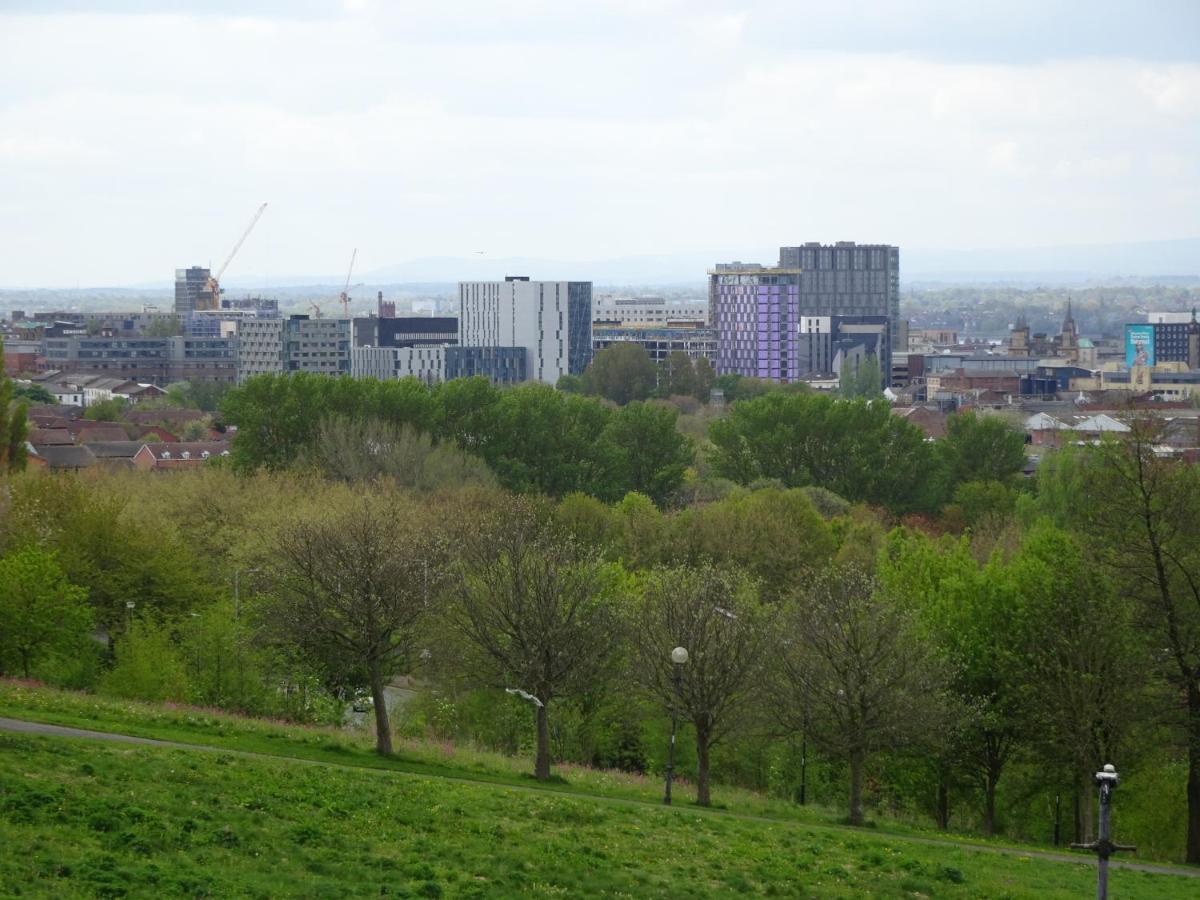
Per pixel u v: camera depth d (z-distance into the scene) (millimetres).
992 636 77312
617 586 95938
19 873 38031
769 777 83188
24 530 105250
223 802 48688
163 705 77500
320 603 73500
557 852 49500
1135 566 73750
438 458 176750
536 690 71688
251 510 136375
